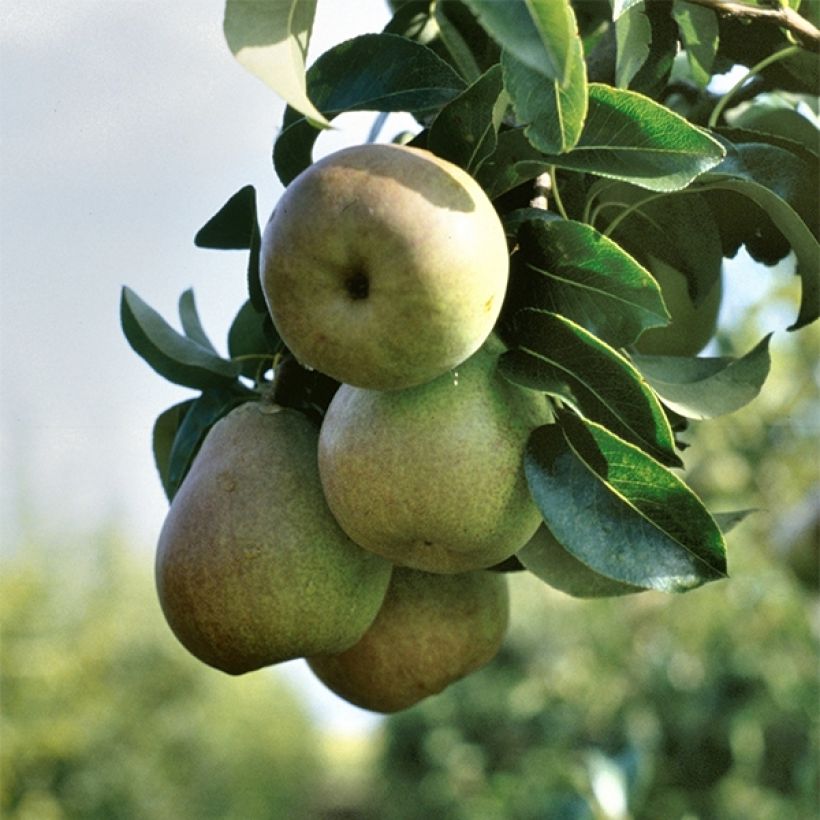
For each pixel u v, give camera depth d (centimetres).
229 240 89
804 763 221
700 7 89
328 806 988
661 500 80
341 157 78
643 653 270
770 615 234
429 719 442
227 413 92
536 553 90
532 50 73
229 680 700
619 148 80
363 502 82
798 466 226
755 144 88
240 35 78
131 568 585
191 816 564
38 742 415
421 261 77
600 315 81
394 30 95
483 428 81
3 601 429
